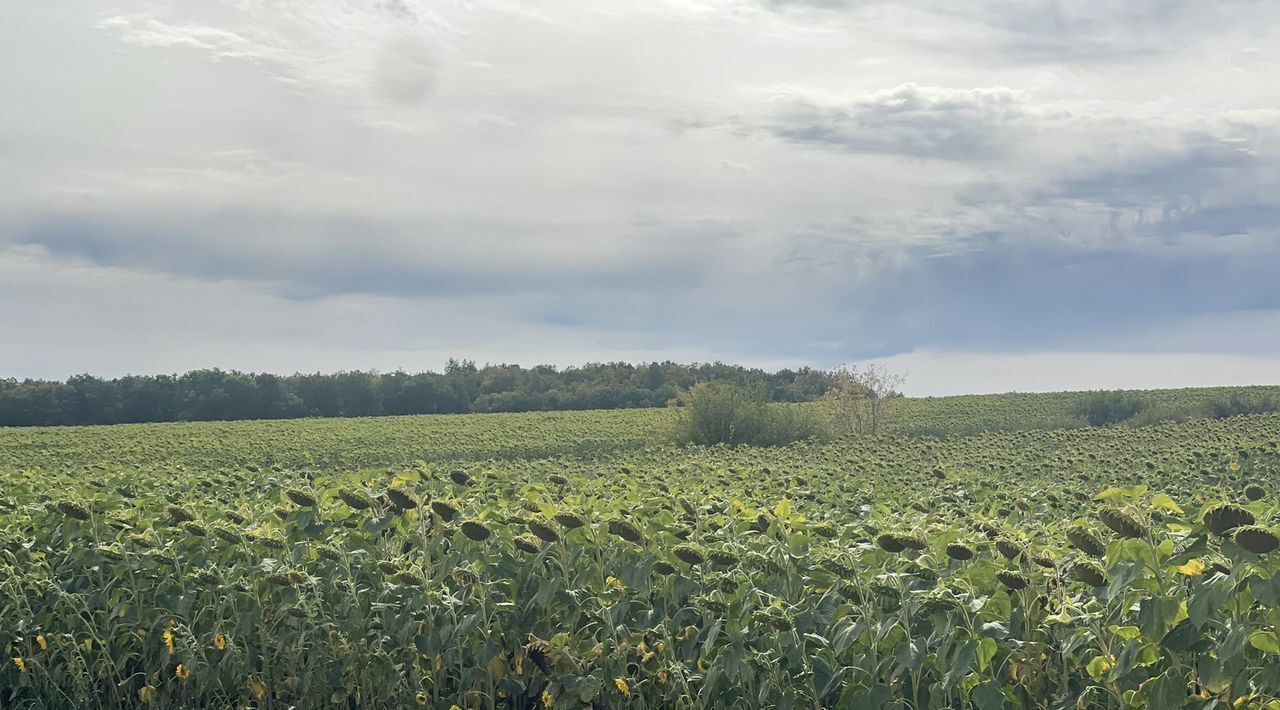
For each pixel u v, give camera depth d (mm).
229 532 8078
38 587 8625
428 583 7039
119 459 35438
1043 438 27859
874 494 11062
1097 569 5355
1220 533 5008
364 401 111062
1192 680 5133
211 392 108125
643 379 112375
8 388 104750
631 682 6535
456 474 10273
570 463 18891
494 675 6875
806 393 88500
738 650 5996
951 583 5805
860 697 5539
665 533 7266
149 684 8047
